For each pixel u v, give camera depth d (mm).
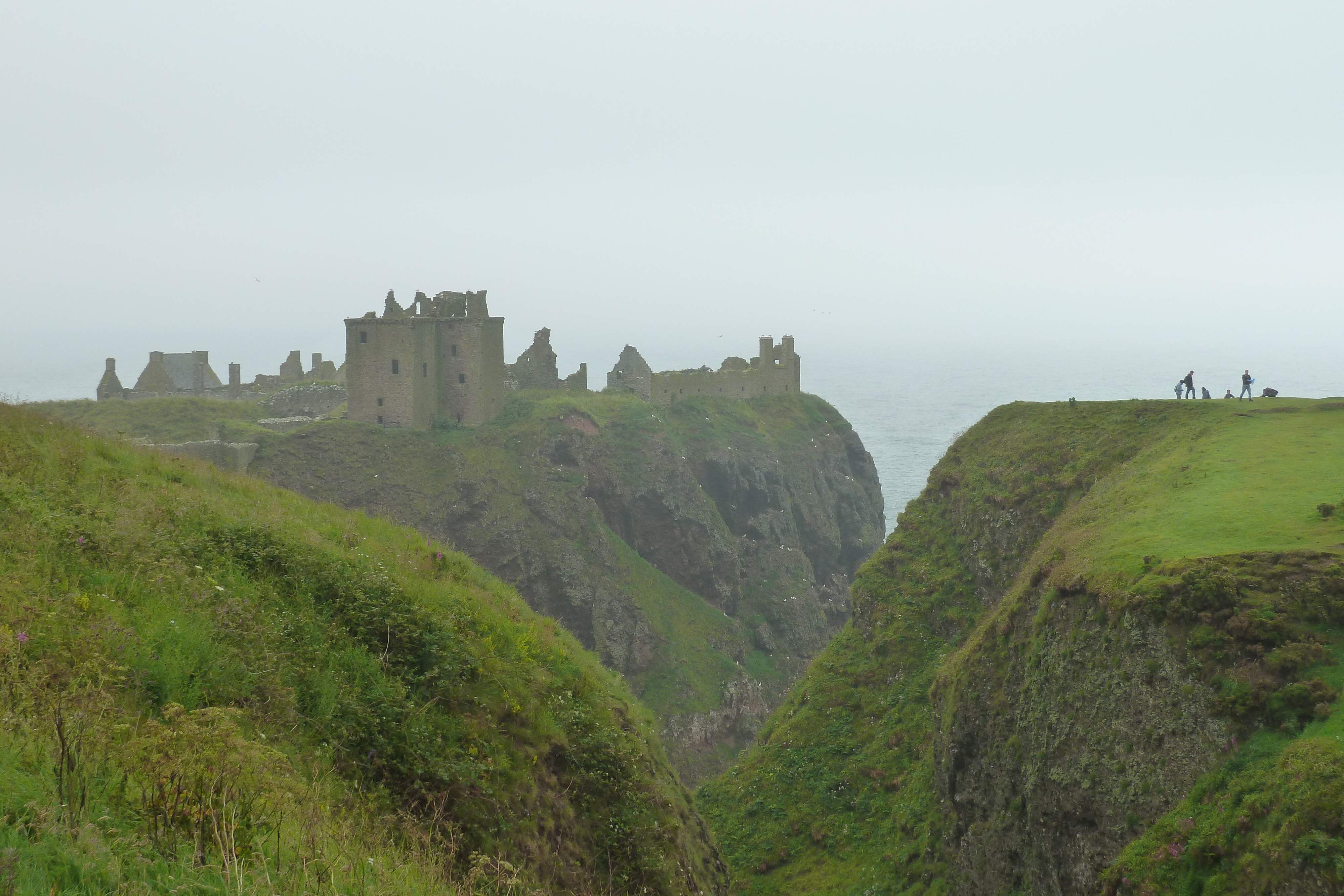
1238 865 21594
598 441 103812
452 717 19750
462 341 99188
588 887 19312
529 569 86375
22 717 11711
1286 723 23641
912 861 38812
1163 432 48500
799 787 47969
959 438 60625
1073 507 45781
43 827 9734
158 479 26203
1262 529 31391
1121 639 29219
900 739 46500
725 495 114062
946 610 51250
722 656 93688
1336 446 39906
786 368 137625
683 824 24625
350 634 20609
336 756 16812
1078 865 27812
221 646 16844
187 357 126438
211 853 10945
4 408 26469
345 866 12273
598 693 25328
